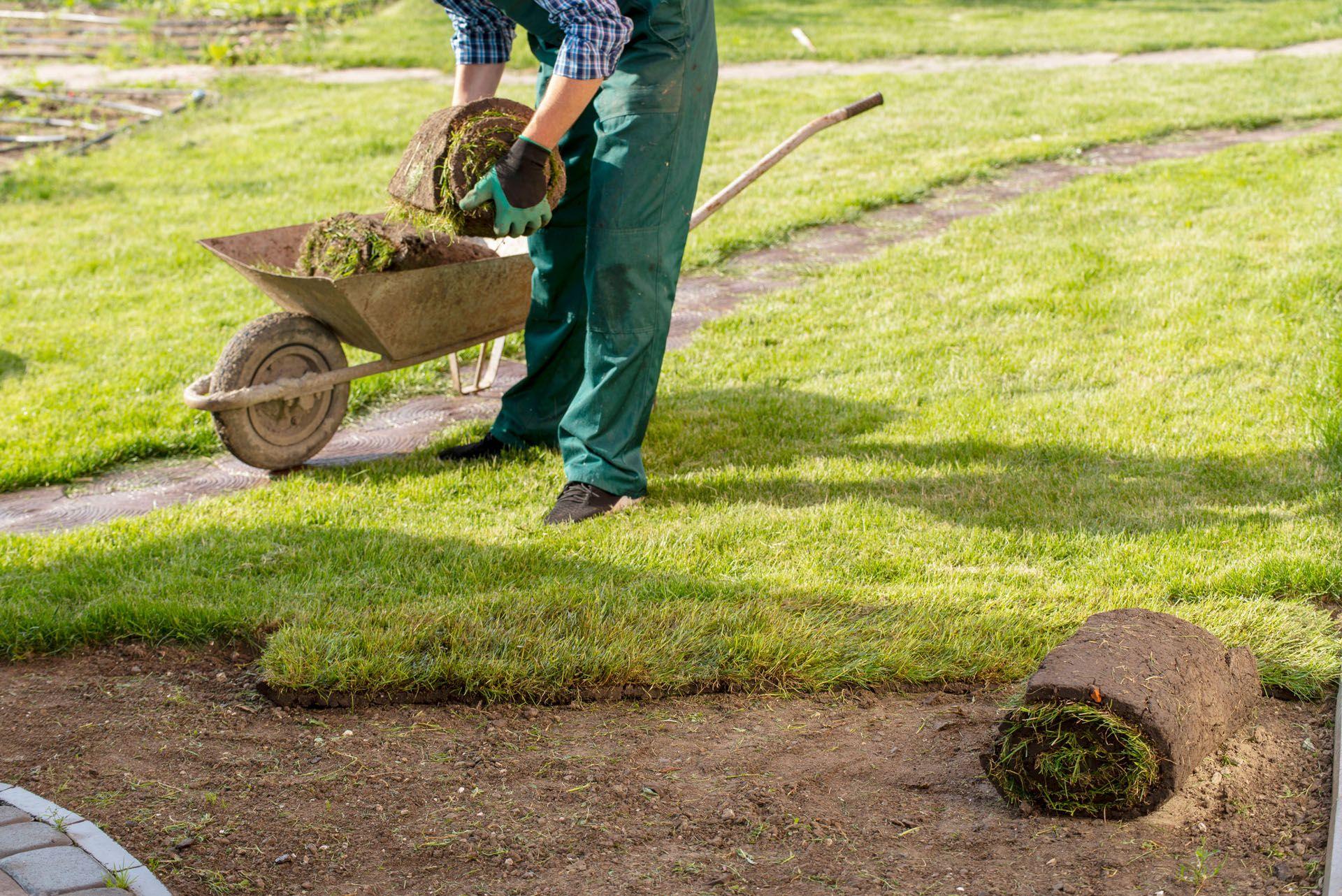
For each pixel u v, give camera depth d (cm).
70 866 229
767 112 1197
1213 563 360
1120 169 938
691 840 249
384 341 461
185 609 347
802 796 264
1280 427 462
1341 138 964
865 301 670
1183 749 247
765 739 290
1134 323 603
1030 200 849
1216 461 438
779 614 338
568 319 473
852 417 509
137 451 523
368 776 277
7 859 230
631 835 251
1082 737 248
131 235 867
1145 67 1370
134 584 371
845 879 233
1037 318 621
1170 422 479
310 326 470
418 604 348
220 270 791
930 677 313
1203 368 534
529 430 493
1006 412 503
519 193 380
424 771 279
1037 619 334
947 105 1195
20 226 900
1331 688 299
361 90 1391
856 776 272
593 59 365
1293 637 315
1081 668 253
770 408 525
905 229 827
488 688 312
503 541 402
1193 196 828
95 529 430
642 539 397
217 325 681
